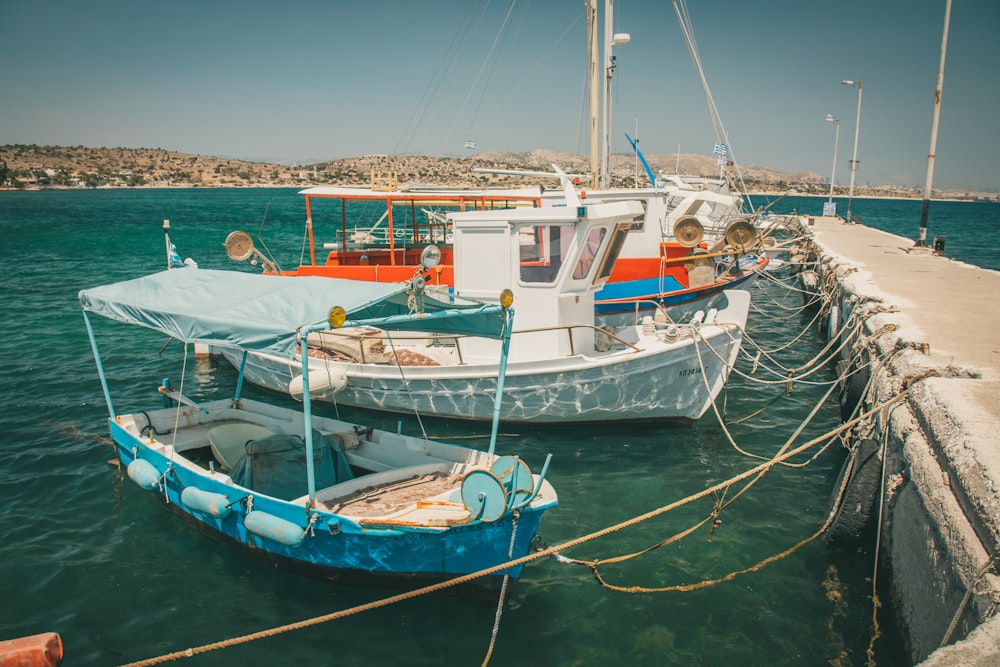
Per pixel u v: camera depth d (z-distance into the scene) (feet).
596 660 19.98
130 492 29.99
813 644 20.39
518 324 35.58
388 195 46.03
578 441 35.24
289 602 22.63
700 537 26.35
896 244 89.10
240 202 369.50
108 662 19.89
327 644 20.66
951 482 17.42
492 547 21.40
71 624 21.49
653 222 49.24
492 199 47.80
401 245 48.96
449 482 24.50
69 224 196.44
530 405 35.35
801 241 92.38
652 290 50.19
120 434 29.68
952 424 19.06
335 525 21.38
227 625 21.50
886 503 23.17
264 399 42.39
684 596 22.84
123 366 49.34
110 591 23.16
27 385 44.55
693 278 50.34
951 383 22.79
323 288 24.59
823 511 28.19
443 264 46.93
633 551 25.53
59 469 32.04
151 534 26.68
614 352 34.99
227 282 26.73
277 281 26.08
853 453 26.08
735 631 21.09
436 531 20.77
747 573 23.98
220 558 25.12
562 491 30.07
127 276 94.12
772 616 21.70
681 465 32.68
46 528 26.99
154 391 43.80
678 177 90.33
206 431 30.66
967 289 47.11
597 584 23.54
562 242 33.91
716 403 41.45
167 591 23.18
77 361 50.44
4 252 123.24
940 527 16.78
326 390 26.37
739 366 51.52
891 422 23.66
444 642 20.75
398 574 22.02
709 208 75.72
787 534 26.43
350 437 28.35
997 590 13.53
